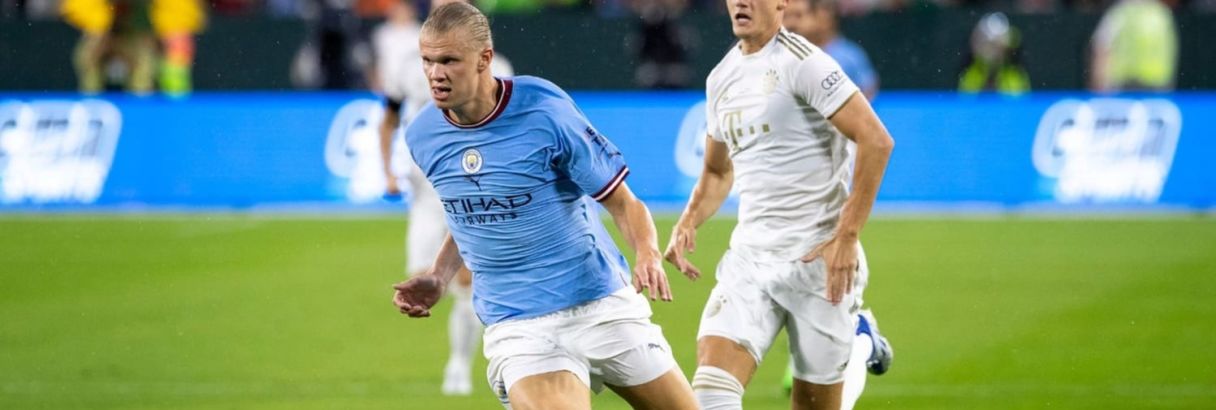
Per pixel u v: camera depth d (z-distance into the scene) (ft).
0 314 121.80
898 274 139.23
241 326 116.98
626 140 182.09
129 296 129.90
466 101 53.93
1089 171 179.42
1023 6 219.82
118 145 185.26
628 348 57.62
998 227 166.81
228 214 179.42
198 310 123.54
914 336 111.96
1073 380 96.63
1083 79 209.46
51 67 208.44
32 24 207.62
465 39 53.01
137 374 99.66
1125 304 123.54
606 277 57.77
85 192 184.14
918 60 206.18
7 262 148.05
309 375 99.40
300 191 183.73
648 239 55.42
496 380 59.31
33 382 96.99
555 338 57.36
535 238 56.59
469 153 55.57
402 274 140.77
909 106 182.09
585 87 205.67
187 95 186.09
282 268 144.05
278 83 210.38
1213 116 178.29
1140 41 207.82
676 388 58.54
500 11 213.66
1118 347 107.14
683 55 202.90
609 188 55.57
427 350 108.37
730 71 64.44
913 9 204.33
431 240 94.94
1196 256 147.02
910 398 91.45
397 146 181.27
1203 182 178.19
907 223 170.19
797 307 64.23
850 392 69.87
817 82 61.00
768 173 63.87
